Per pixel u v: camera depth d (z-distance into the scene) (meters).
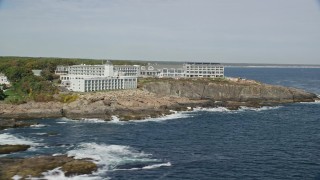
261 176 119.00
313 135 180.75
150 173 120.75
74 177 114.81
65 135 176.75
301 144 161.38
